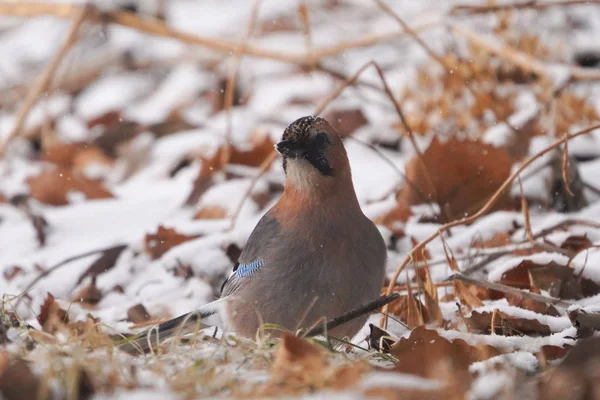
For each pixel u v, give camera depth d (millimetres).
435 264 8867
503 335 7035
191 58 19094
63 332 6535
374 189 11695
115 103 18719
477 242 9641
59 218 12484
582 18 15898
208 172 12672
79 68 19594
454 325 7570
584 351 5426
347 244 7598
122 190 13891
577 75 12109
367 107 15461
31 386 5000
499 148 10477
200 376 5332
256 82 17797
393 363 6281
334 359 6035
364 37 14414
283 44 18359
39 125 17594
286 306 7656
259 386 5289
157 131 16000
